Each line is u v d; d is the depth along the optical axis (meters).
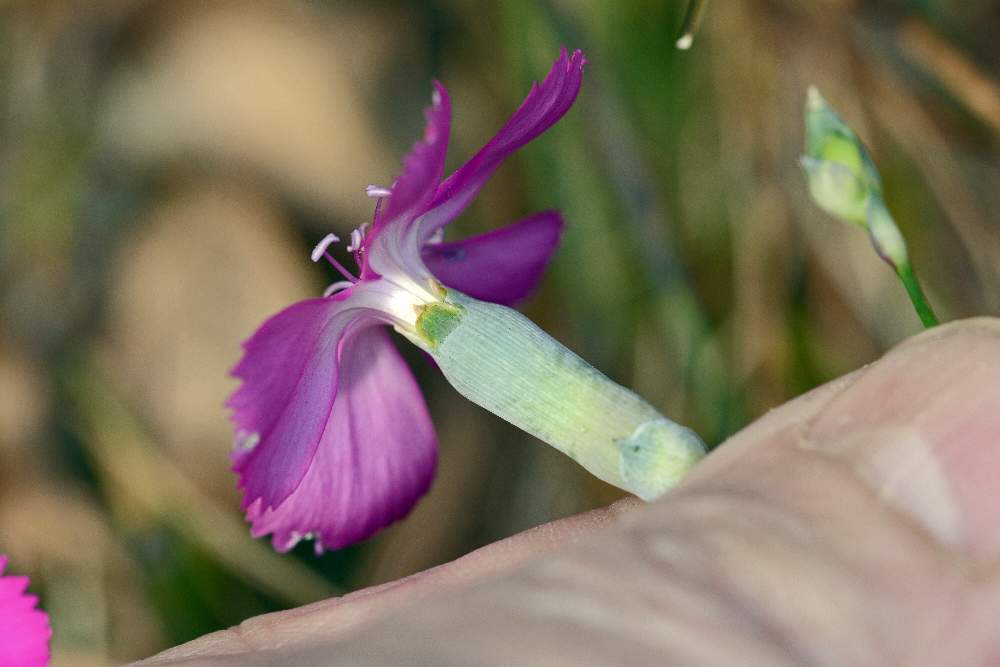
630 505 0.20
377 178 0.31
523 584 0.17
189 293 0.31
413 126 0.31
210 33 0.31
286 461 0.20
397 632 0.17
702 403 0.28
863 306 0.28
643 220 0.28
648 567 0.17
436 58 0.31
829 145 0.20
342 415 0.21
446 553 0.29
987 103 0.27
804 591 0.17
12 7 0.32
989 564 0.18
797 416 0.19
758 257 0.28
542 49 0.28
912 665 0.17
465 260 0.21
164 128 0.31
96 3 0.32
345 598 0.20
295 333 0.20
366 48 0.31
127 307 0.31
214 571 0.29
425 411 0.21
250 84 0.31
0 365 0.31
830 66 0.27
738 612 0.17
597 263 0.28
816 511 0.18
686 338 0.28
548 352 0.20
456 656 0.17
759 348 0.28
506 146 0.20
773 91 0.28
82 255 0.32
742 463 0.18
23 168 0.32
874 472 0.18
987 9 0.28
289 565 0.29
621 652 0.17
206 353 0.30
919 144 0.27
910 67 0.27
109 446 0.30
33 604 0.20
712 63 0.28
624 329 0.28
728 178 0.28
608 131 0.28
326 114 0.31
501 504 0.29
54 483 0.30
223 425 0.30
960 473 0.18
